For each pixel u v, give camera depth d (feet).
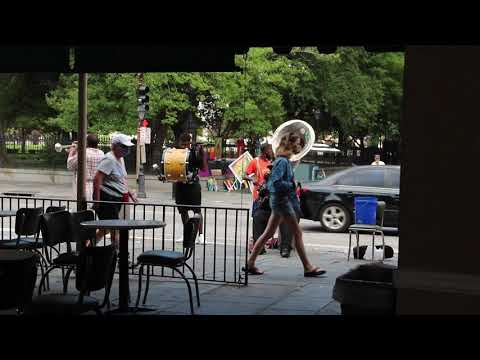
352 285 18.81
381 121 119.14
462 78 16.65
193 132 95.66
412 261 17.11
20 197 33.14
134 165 104.01
